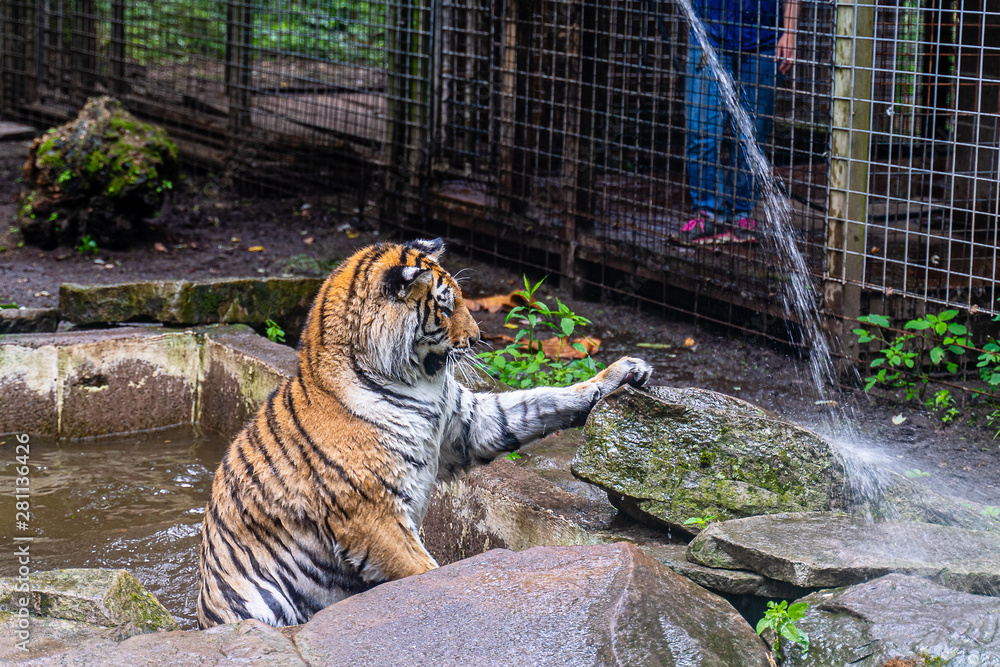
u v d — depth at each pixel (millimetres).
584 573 2779
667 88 7555
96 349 5676
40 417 5621
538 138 7559
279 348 5688
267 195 10195
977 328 6027
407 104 8656
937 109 5648
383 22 9102
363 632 2600
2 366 5512
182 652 2484
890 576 2938
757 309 6371
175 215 9562
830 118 5684
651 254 6953
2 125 12273
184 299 6152
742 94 6727
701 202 7059
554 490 4004
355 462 3336
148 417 5863
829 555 3078
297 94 9734
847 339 5836
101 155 8508
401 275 3373
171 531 4594
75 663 2432
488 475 4102
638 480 3582
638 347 6590
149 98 11242
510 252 8219
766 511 3477
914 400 5652
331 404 3391
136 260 8359
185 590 4125
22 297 7312
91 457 5430
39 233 8617
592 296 7582
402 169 8805
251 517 3402
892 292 5652
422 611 2676
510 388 5016
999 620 2674
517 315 5516
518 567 2867
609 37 7070
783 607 2877
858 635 2729
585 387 3812
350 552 3381
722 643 2551
